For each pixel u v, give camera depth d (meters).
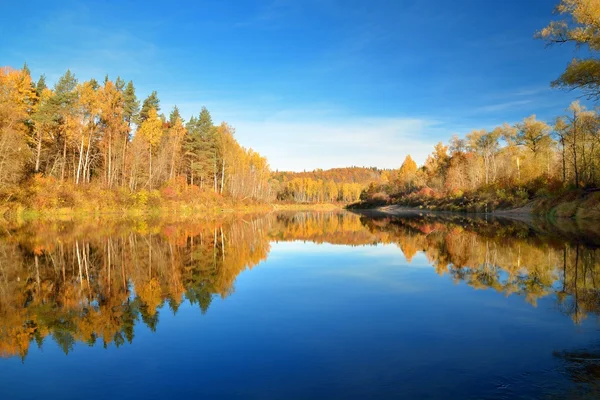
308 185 166.75
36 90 50.38
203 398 4.78
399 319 7.83
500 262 14.33
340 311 8.45
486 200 57.22
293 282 11.60
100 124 49.53
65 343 6.80
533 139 60.34
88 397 4.89
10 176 35.53
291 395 4.77
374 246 20.88
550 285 10.53
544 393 4.72
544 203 40.75
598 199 31.17
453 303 9.00
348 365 5.63
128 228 29.36
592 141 36.22
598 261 13.81
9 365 5.92
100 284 11.37
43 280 11.89
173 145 61.75
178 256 16.80
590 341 6.43
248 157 88.69
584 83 21.66
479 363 5.62
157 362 5.89
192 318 8.09
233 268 14.09
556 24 21.81
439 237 24.39
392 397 4.68
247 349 6.32
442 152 93.75
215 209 63.38
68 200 40.84
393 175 134.75
